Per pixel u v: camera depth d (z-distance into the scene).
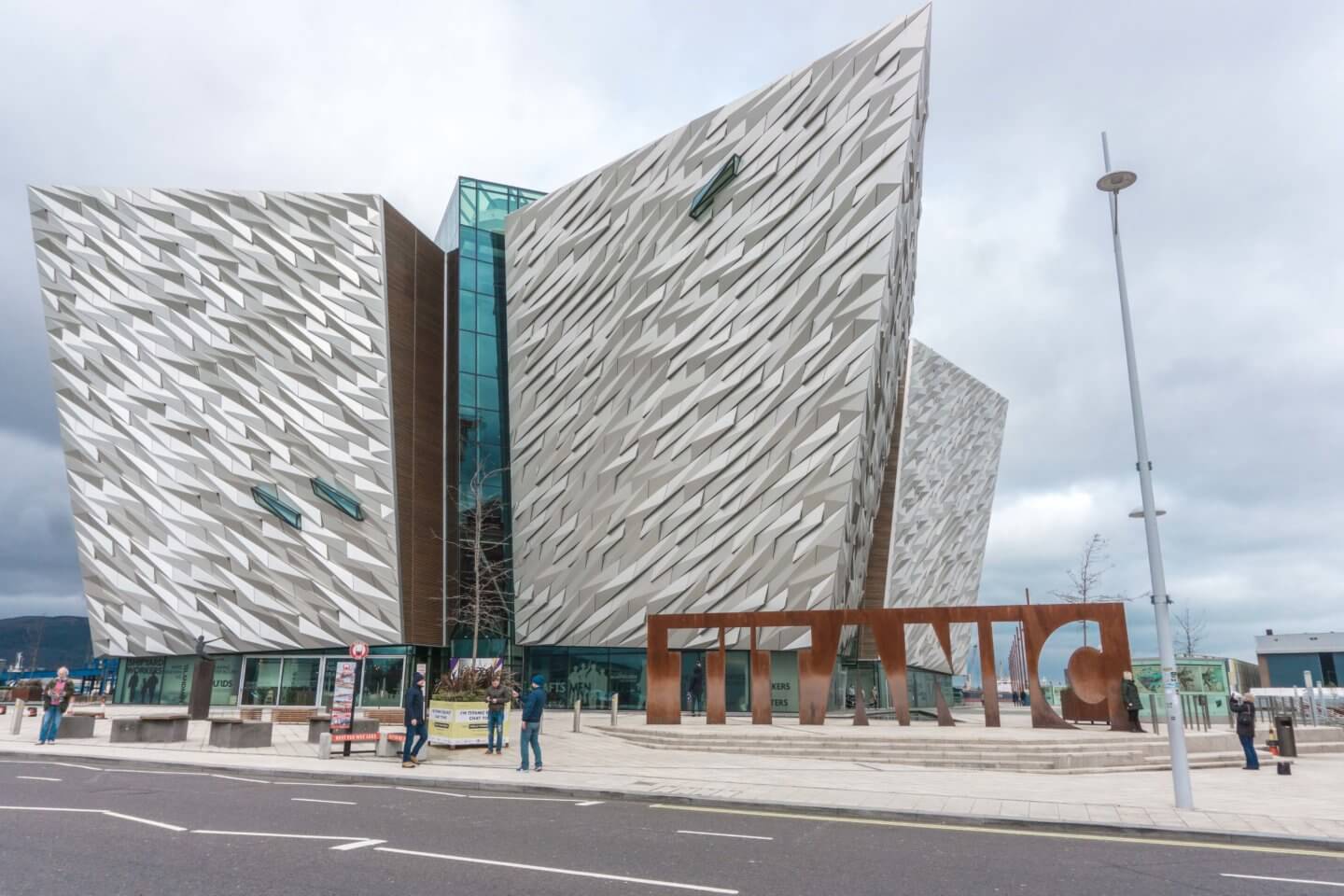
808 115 34.44
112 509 42.31
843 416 31.52
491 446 43.66
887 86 32.53
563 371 40.34
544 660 39.88
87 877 7.28
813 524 31.66
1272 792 14.24
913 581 49.47
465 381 43.91
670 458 35.69
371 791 13.79
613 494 37.22
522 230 43.81
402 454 40.16
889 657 25.22
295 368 40.41
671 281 37.06
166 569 41.34
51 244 43.34
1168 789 14.58
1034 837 10.05
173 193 42.44
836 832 10.23
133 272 42.50
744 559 33.03
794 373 32.91
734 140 36.41
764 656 26.09
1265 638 66.00
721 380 34.81
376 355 39.84
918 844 9.48
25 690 39.81
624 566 36.28
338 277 40.62
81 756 18.30
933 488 52.97
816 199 33.50
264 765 16.62
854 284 31.88
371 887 7.02
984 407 61.91
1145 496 13.41
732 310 35.03
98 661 54.06
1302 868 8.43
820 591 31.23
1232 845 9.66
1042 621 24.42
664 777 15.31
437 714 20.62
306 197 41.34
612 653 38.28
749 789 13.64
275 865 7.81
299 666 39.97
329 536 39.28
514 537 40.88
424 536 40.84
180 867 7.70
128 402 42.19
